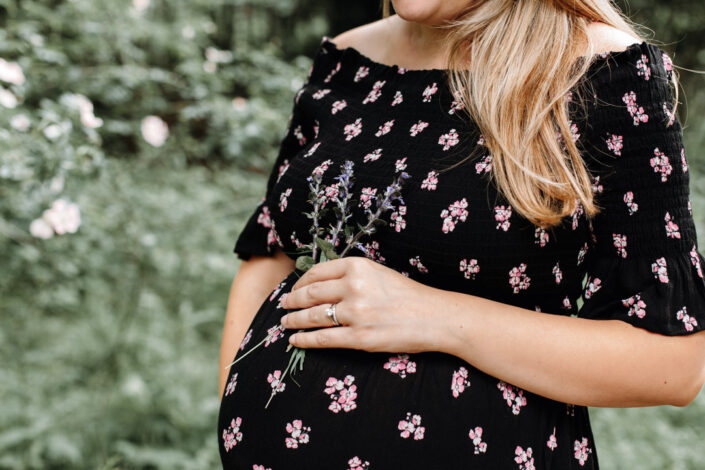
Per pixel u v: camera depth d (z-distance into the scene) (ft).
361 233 3.80
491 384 3.69
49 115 8.66
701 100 21.40
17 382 10.60
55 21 13.32
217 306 13.08
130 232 11.97
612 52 3.66
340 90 4.59
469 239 3.69
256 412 3.95
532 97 3.66
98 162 9.20
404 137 4.03
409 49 4.55
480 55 3.89
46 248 11.10
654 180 3.52
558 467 3.79
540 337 3.51
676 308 3.48
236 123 13.24
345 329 3.67
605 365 3.47
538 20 3.81
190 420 10.14
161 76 14.14
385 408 3.66
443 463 3.59
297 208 4.29
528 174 3.55
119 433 9.93
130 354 11.18
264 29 24.41
